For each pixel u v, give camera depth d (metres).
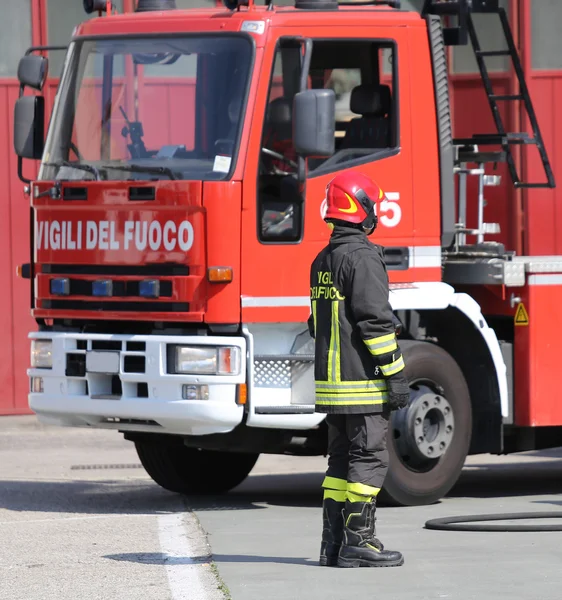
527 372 33.50
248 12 30.92
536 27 53.91
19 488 36.97
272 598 21.81
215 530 28.92
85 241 31.53
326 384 23.95
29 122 33.12
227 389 29.97
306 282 30.56
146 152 31.17
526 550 25.97
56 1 51.91
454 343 34.00
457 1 35.59
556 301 33.66
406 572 23.88
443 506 32.53
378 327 23.48
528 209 54.19
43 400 32.41
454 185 32.69
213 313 29.91
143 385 30.97
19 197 51.84
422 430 32.03
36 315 32.53
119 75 31.84
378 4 33.41
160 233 30.38
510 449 35.31
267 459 45.00
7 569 24.83
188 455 35.31
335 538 24.69
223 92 30.55
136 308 30.86
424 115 31.95
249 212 30.05
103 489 37.03
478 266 33.34
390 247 31.53
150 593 22.39
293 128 29.19
